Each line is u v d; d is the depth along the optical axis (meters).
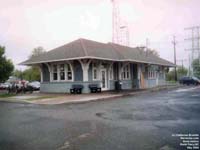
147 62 29.45
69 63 22.89
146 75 32.72
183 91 23.45
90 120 8.77
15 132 7.10
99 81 23.88
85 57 20.70
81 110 11.59
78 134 6.70
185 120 8.35
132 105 12.91
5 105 14.91
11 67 27.61
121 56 26.09
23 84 27.73
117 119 8.83
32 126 7.95
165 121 8.23
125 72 28.77
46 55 25.17
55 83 24.42
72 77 23.00
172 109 11.07
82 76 22.52
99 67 23.98
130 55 28.47
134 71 30.52
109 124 7.95
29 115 10.41
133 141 5.88
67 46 25.52
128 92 22.34
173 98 16.38
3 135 6.76
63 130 7.23
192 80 39.22
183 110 10.71
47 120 9.01
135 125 7.70
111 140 6.01
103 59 22.61
